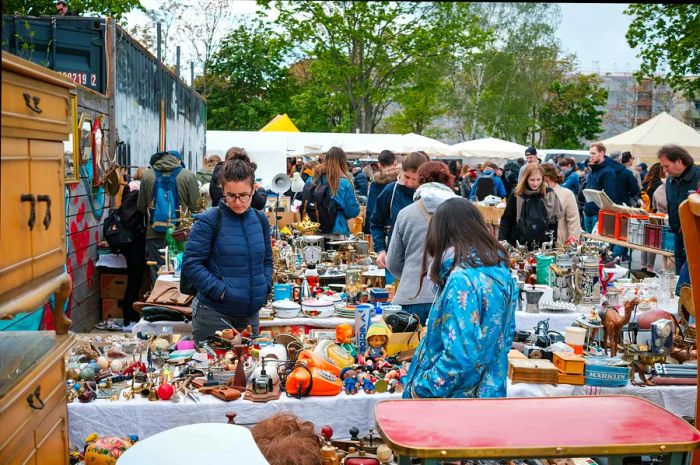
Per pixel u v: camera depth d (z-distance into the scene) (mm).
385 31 24719
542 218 6457
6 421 2070
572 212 6562
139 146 9875
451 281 2623
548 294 5207
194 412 3373
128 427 3355
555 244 6422
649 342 3934
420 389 2594
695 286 2105
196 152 17156
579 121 52562
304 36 24766
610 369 3646
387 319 3986
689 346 4059
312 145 19266
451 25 25484
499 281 2646
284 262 6258
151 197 7551
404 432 1780
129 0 19047
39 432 2375
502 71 38969
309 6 24141
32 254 2211
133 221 7582
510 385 3668
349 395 3488
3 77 1975
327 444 3096
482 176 14422
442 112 39188
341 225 7828
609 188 10242
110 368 3635
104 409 3344
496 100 39000
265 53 40000
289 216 9398
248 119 39781
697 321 2125
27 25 7430
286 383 3473
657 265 10641
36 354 2463
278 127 21125
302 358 3574
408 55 25203
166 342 3900
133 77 9398
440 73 30250
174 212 7605
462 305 2564
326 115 34656
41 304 2258
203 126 18500
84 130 7000
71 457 3189
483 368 2637
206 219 4070
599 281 5082
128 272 7758
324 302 5215
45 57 7910
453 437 1750
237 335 3877
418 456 1675
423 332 4016
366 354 3885
